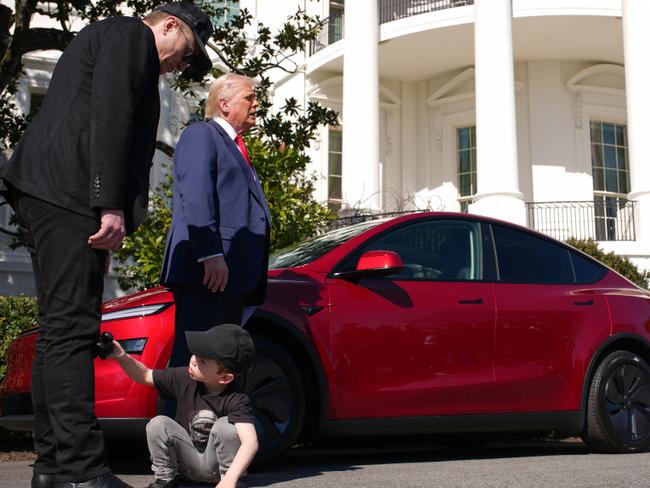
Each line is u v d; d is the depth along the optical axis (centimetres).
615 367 474
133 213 262
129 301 383
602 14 1499
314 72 1712
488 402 427
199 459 259
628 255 1404
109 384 347
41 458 259
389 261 390
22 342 398
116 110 247
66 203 248
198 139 313
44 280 251
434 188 1766
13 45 803
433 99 1772
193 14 285
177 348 307
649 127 1438
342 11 1766
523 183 1688
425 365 411
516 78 1727
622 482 322
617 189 1736
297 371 379
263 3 1673
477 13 1461
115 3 944
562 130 1703
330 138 1722
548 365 449
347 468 391
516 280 464
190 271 306
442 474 353
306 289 393
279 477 346
